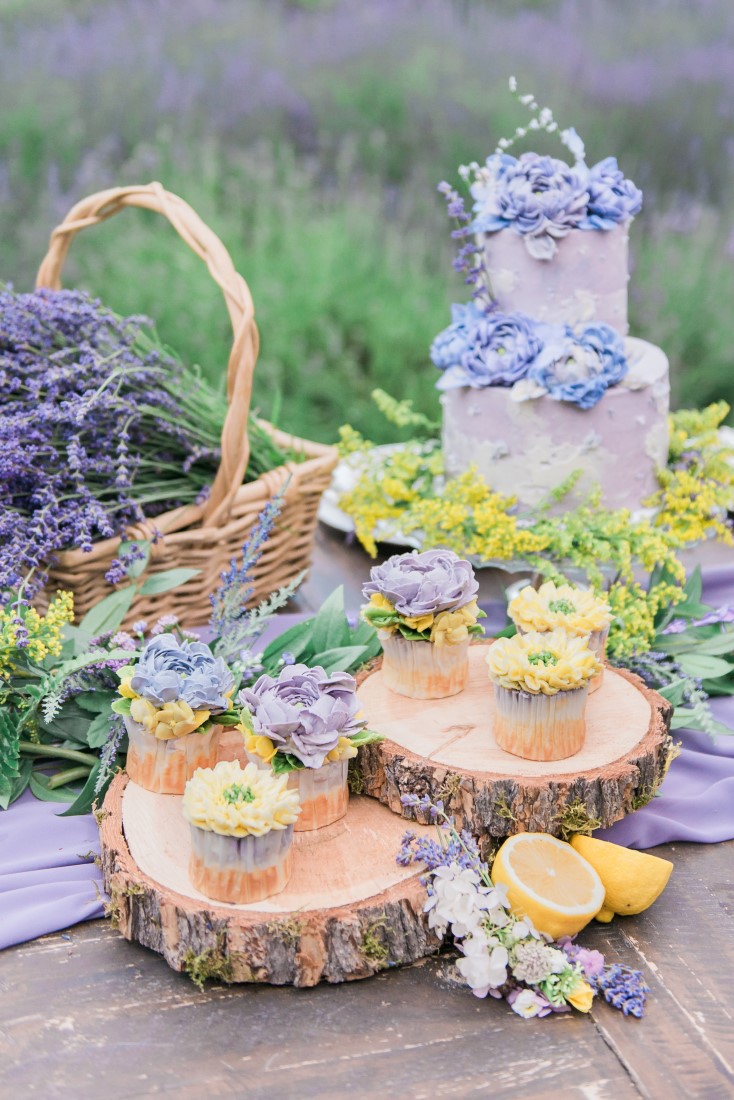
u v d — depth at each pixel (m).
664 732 1.11
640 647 1.31
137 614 1.40
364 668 1.22
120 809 1.05
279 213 3.56
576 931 0.96
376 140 3.63
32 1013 0.92
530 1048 0.89
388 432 3.16
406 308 3.18
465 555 1.42
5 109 3.56
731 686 1.36
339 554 1.75
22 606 1.21
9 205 3.48
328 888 0.96
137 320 1.52
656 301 3.33
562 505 1.43
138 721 1.04
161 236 3.24
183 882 0.95
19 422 1.33
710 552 1.73
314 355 3.27
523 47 3.86
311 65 3.89
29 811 1.15
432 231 3.55
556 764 1.05
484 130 3.66
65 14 3.93
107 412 1.44
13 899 1.02
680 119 3.74
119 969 0.96
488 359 1.40
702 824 1.17
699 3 3.98
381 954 0.94
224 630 1.22
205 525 1.44
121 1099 0.84
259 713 0.98
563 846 1.01
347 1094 0.84
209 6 3.98
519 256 1.42
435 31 3.92
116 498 1.47
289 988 0.94
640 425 1.43
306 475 1.55
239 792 0.92
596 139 3.65
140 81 3.75
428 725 1.11
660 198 3.73
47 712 1.07
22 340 1.47
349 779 1.10
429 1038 0.90
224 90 3.79
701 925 1.02
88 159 3.35
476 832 1.04
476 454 1.45
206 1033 0.90
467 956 0.93
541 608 1.15
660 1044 0.89
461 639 1.13
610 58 3.84
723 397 3.45
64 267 3.36
